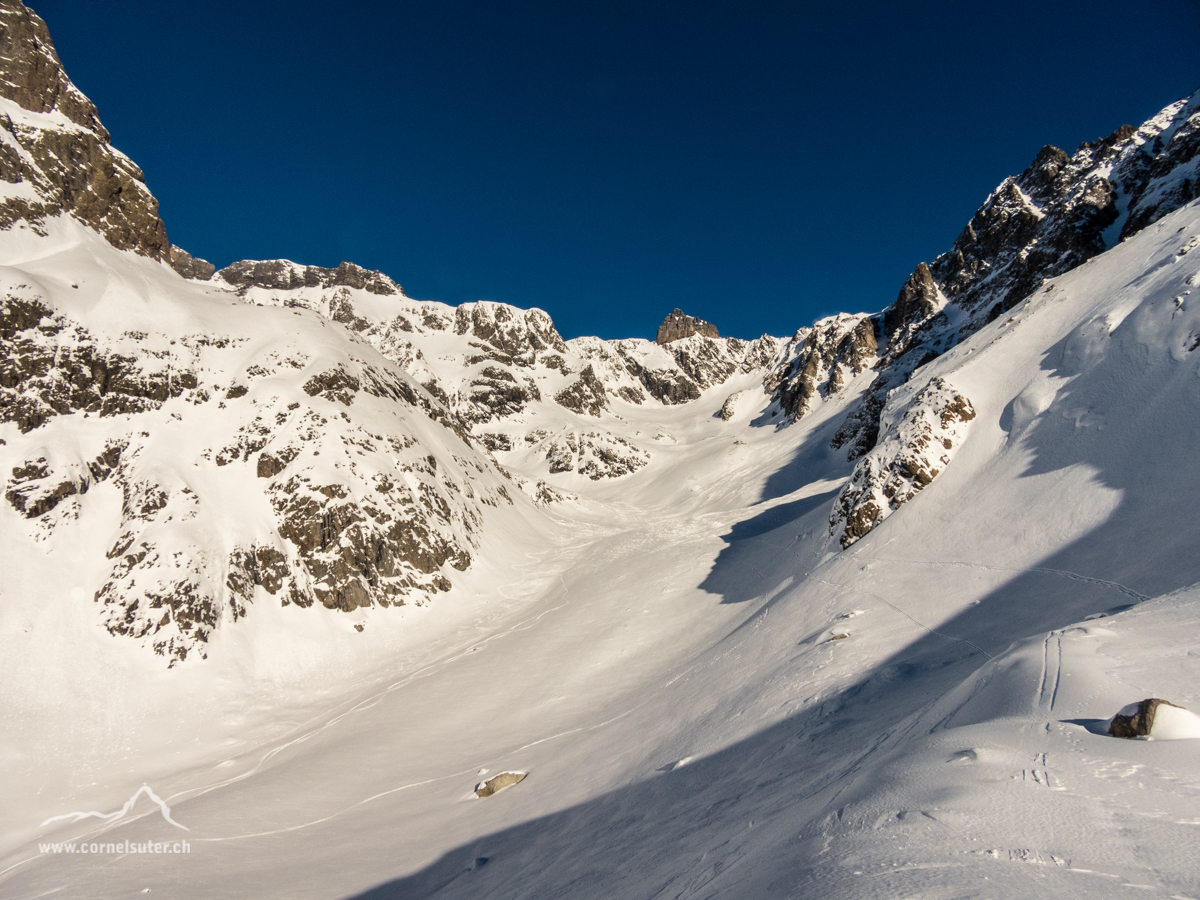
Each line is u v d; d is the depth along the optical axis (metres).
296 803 25.27
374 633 50.44
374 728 33.56
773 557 45.31
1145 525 16.70
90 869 20.81
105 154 75.06
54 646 39.91
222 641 44.06
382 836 20.89
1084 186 98.25
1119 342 24.72
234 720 38.94
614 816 15.19
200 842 21.97
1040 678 7.78
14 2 73.81
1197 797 4.27
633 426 194.88
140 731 36.97
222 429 57.91
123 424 54.19
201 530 48.97
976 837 4.36
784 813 8.03
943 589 20.92
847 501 34.12
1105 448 21.08
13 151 66.31
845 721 13.20
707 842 9.28
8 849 26.97
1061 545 18.94
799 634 23.56
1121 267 32.56
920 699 12.12
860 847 4.81
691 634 37.00
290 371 65.19
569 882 11.73
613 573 56.69
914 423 32.41
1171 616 8.90
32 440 49.09
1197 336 20.45
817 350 160.12
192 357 62.19
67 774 33.12
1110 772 4.97
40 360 52.41
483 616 54.12
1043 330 33.34
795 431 127.44
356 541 53.97
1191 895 3.05
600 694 31.88
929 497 28.41
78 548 45.41
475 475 80.44
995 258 124.94
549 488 107.56
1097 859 3.71
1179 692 6.30
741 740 15.87
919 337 114.44
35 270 59.19
